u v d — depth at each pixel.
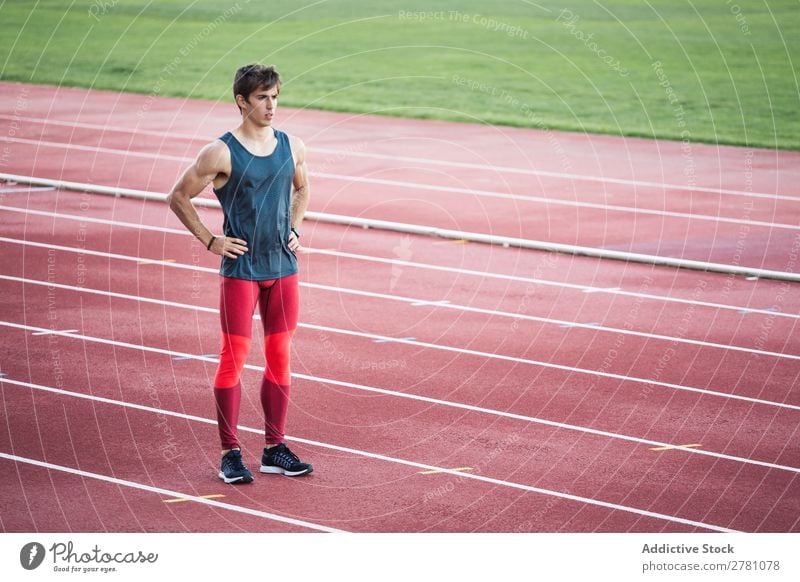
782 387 12.67
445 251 19.22
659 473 10.12
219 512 9.10
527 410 11.74
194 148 29.36
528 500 9.48
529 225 21.42
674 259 18.77
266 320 9.91
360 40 47.53
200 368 12.87
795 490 9.80
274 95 9.45
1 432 10.70
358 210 22.39
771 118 34.94
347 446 10.65
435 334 14.44
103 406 11.52
